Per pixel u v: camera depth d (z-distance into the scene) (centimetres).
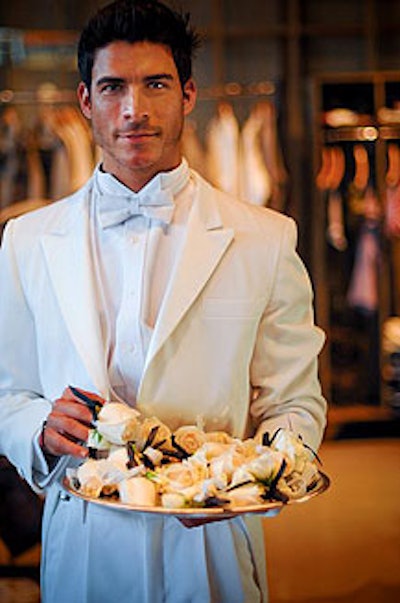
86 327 168
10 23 547
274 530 378
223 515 137
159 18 160
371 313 547
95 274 173
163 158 170
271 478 142
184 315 168
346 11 568
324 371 537
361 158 533
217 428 171
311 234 546
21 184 501
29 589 322
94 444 151
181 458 155
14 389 180
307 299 181
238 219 178
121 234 174
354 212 538
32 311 177
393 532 375
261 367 179
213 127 511
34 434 165
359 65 569
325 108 541
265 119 517
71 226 177
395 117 522
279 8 567
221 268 172
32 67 527
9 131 496
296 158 539
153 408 167
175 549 167
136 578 167
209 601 168
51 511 176
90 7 549
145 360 168
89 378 165
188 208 177
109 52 159
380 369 536
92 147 501
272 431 169
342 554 350
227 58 564
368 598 312
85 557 169
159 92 161
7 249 181
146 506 139
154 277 173
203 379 169
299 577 329
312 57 569
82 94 173
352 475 461
